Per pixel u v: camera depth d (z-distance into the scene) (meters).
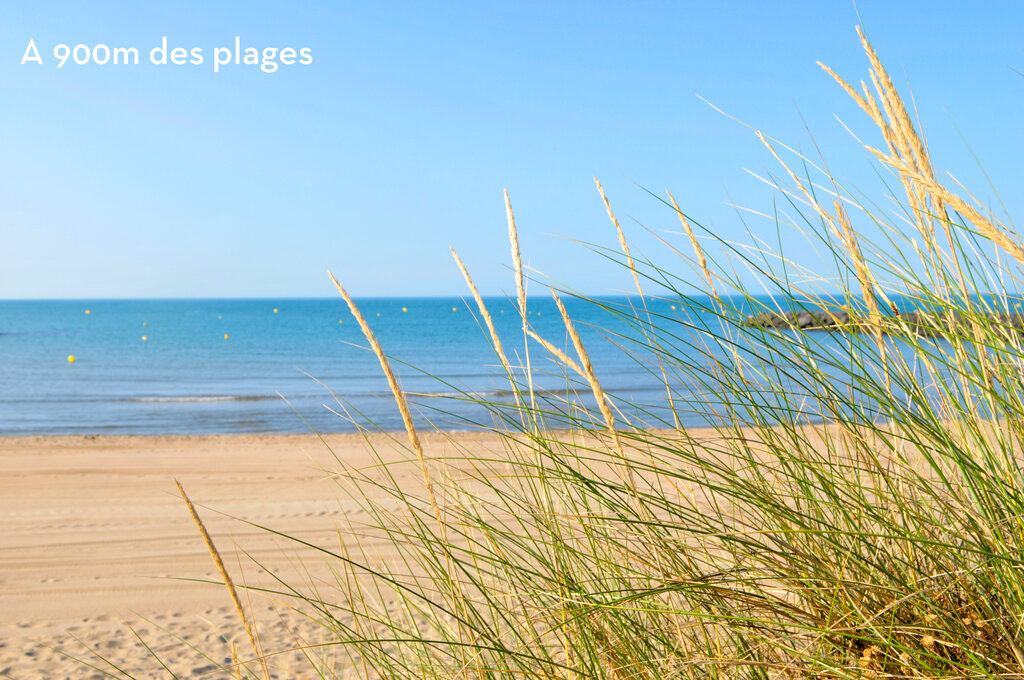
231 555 6.32
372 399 22.03
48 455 12.17
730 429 1.82
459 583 1.87
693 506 1.79
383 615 2.44
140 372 34.00
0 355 44.00
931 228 1.82
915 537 1.54
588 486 1.75
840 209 1.93
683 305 1.78
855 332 1.78
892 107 1.78
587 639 1.68
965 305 1.73
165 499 8.66
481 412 11.33
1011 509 1.48
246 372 33.78
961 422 1.71
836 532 1.55
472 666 1.80
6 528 7.39
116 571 6.04
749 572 1.70
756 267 1.86
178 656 4.30
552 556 1.89
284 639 4.35
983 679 1.31
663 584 1.67
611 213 1.87
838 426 1.80
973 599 1.58
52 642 4.66
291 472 10.16
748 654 1.63
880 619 1.55
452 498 2.21
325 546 6.04
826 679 1.53
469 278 1.99
